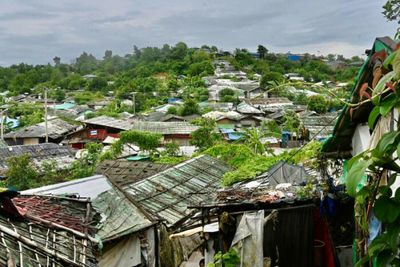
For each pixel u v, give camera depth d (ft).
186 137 135.54
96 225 26.48
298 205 24.97
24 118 178.50
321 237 25.35
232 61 332.60
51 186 32.83
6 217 19.19
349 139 18.60
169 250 32.53
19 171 73.77
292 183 29.78
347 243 25.84
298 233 24.72
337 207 25.08
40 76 345.51
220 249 25.63
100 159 94.53
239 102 176.96
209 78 277.85
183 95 230.68
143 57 400.06
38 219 20.40
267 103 172.14
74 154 104.17
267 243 24.62
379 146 8.45
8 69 369.91
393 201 8.56
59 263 16.24
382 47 12.23
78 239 20.20
